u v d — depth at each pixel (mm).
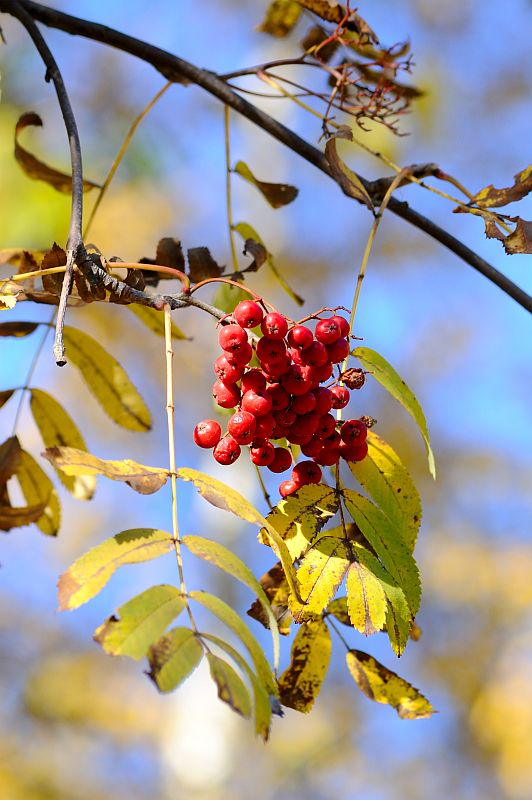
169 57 2480
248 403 1624
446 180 2277
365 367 1813
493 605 10219
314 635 1818
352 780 10328
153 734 10016
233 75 2559
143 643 1281
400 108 2648
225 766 8758
